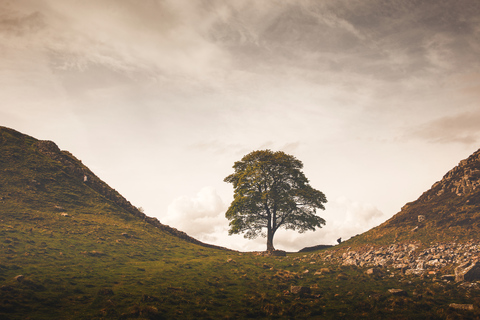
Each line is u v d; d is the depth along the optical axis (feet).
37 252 135.64
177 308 94.68
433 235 143.54
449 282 109.09
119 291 105.09
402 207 194.59
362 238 180.04
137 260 151.94
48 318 81.66
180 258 165.99
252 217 204.44
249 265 152.66
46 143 270.87
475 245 123.34
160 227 234.79
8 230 152.35
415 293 102.58
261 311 95.86
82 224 185.37
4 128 271.69
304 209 206.80
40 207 192.34
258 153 216.33
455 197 165.07
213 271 139.64
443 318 84.12
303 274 137.18
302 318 91.20
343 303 101.65
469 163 176.76
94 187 248.32
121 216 221.87
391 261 136.87
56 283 106.32
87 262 135.85
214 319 89.04
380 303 97.25
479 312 82.23
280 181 209.97
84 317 83.97
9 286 94.12
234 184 220.43
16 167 224.74
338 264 148.87
